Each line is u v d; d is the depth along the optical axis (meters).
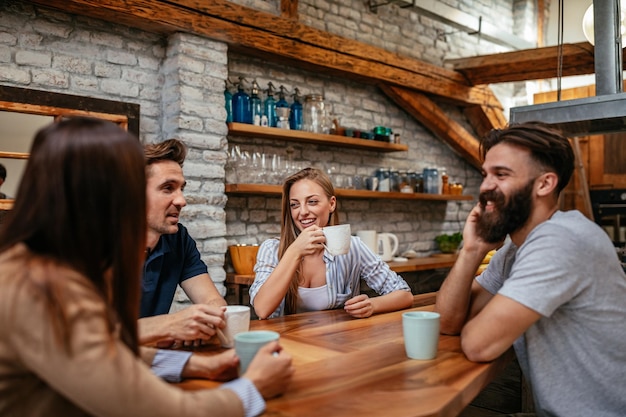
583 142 5.68
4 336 0.73
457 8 5.34
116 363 0.75
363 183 4.35
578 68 4.34
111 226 0.80
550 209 1.35
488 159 1.37
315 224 2.04
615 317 1.26
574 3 6.34
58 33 2.88
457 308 1.50
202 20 3.20
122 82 3.11
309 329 1.56
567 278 1.21
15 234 0.78
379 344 1.38
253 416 0.87
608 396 1.26
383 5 4.64
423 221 5.16
